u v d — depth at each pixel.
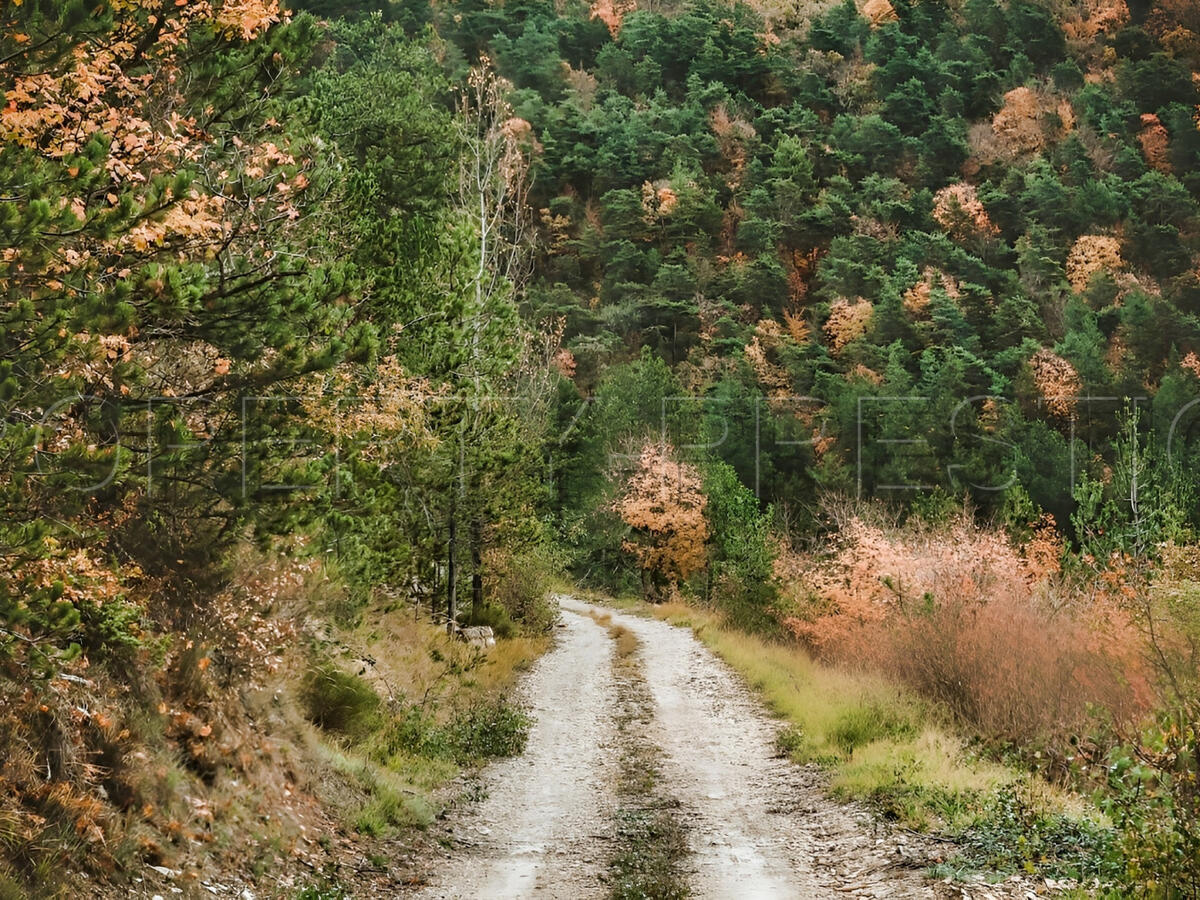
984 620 14.38
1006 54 156.00
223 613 8.74
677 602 42.91
